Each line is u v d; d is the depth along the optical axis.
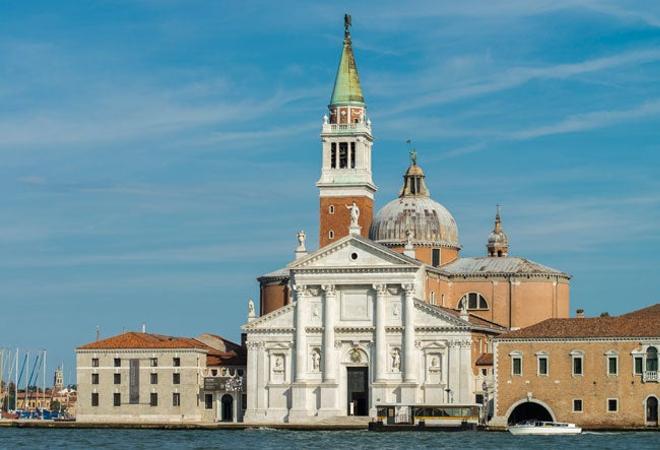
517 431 198.25
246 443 181.50
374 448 171.75
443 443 179.00
